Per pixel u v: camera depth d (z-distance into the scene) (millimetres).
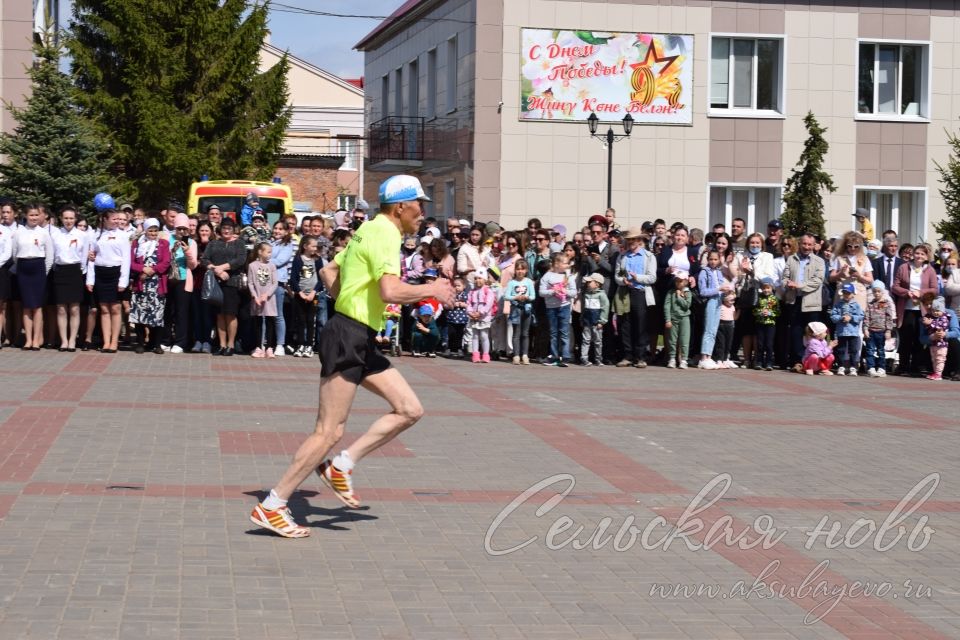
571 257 17453
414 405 7188
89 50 32156
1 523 6902
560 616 5719
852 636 5609
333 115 64625
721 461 9836
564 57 25672
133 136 32438
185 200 33125
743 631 5625
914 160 26844
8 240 16109
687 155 26141
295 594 5855
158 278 16375
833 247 18328
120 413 10977
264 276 16578
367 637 5289
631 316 17422
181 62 32656
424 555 6691
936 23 26703
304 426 10695
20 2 23312
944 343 17234
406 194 7035
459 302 17672
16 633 5109
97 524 6984
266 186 23188
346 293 6969
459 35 27266
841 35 26438
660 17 25875
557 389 14289
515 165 25750
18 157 19594
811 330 17375
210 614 5484
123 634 5160
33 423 10203
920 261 17781
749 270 17625
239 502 7727
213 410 11438
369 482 8523
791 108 26391
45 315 17094
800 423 12227
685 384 15469
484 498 8141
